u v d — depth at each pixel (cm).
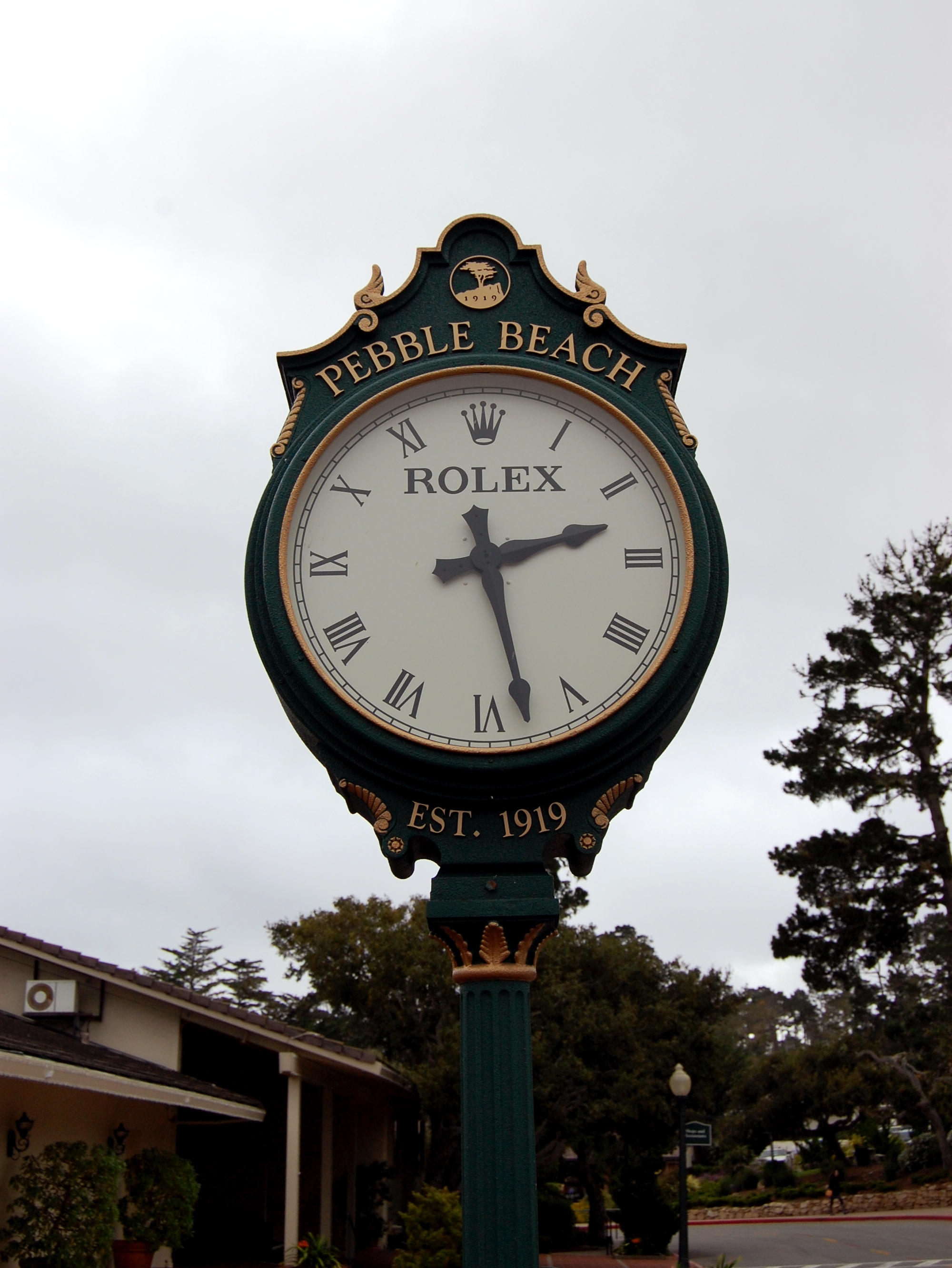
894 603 3488
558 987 2639
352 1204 2425
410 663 482
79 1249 1078
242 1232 1948
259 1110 1709
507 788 467
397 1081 2234
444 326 532
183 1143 2166
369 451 511
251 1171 2142
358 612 488
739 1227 3653
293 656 478
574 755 465
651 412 518
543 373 518
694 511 497
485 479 508
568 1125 2666
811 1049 4453
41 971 1772
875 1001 4597
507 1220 421
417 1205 1706
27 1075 1041
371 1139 2717
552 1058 2628
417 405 520
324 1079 2038
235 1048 2103
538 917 452
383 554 496
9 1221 1091
